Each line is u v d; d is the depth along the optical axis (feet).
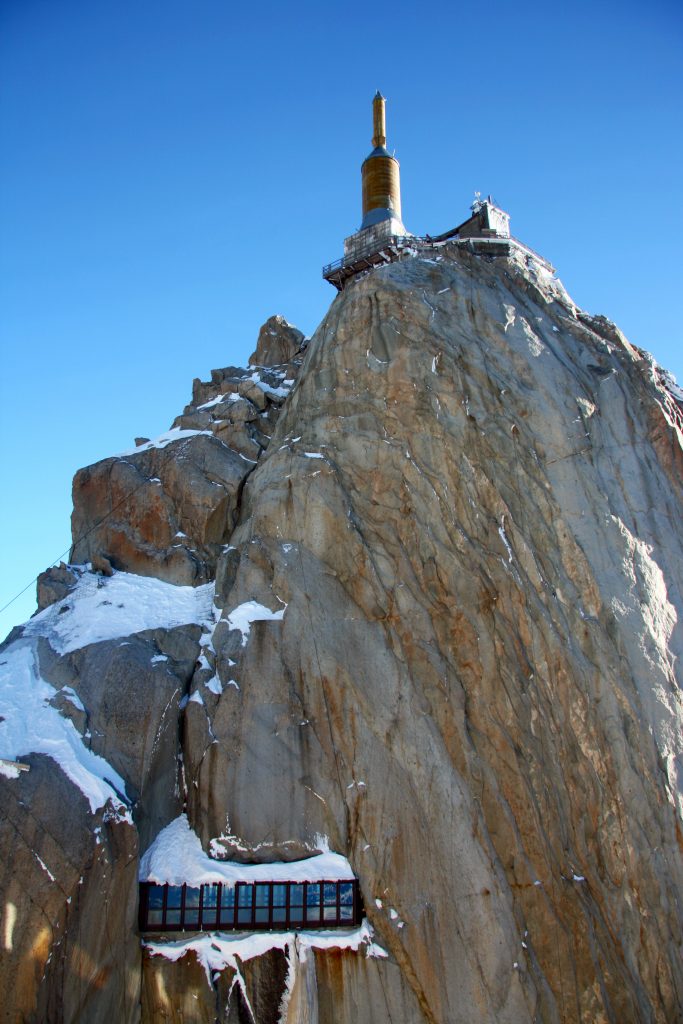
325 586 120.78
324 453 132.36
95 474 153.28
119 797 102.99
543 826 104.06
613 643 112.88
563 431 128.06
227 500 143.02
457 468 124.16
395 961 98.89
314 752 110.73
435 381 131.23
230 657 118.32
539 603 114.73
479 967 96.17
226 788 109.19
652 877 101.24
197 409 165.27
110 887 96.94
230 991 96.37
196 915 100.37
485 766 107.45
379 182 190.70
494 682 111.55
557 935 98.37
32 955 91.35
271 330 186.29
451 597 116.98
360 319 142.51
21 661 120.67
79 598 133.69
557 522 120.67
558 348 140.05
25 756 104.32
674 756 107.65
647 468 129.70
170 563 137.28
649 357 150.41
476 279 146.41
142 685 114.11
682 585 121.90
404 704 111.24
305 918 100.94
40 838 97.09
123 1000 94.48
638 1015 95.45
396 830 104.37
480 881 100.07
